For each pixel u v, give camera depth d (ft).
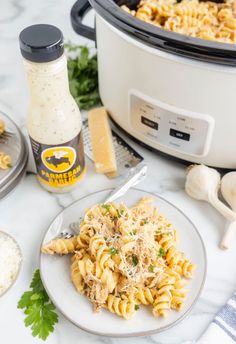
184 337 2.06
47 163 2.35
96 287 2.03
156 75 2.23
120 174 2.65
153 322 2.01
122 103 2.60
